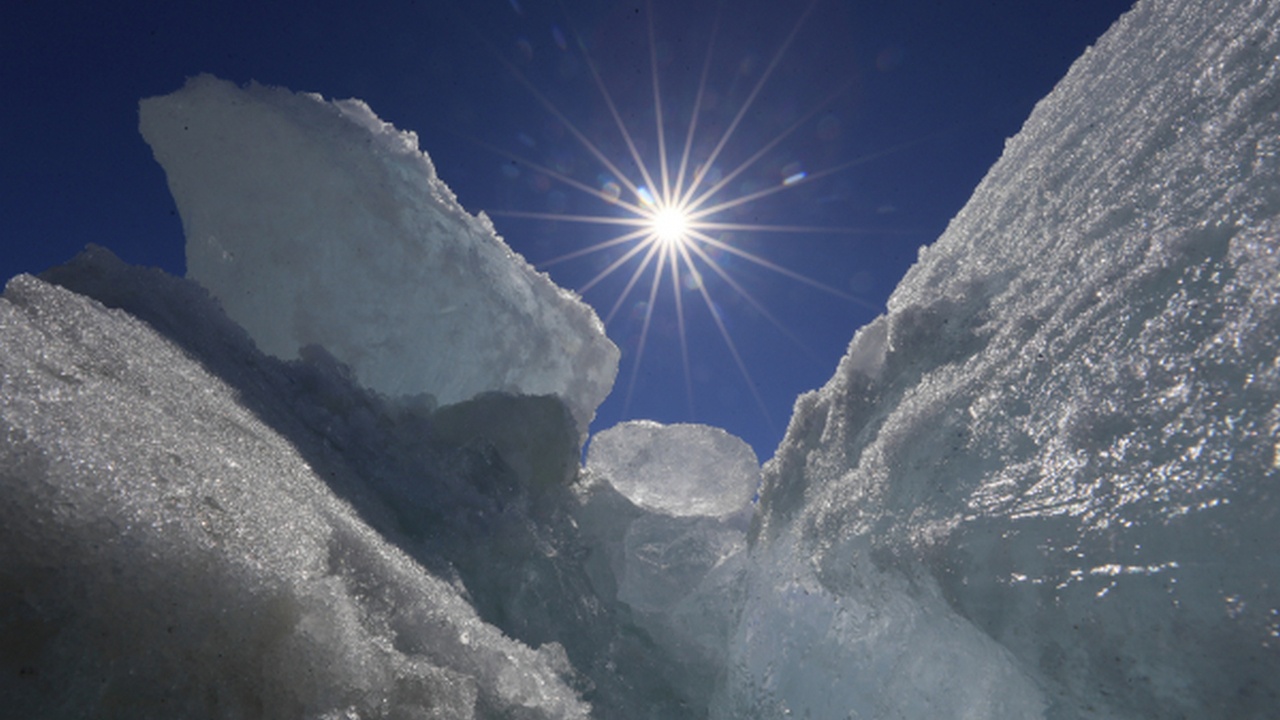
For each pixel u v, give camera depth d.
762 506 2.96
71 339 1.50
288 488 1.61
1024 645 1.24
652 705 2.35
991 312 2.07
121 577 0.99
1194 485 1.07
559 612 2.54
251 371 2.55
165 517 1.07
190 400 1.69
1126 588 1.09
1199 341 1.23
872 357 2.64
